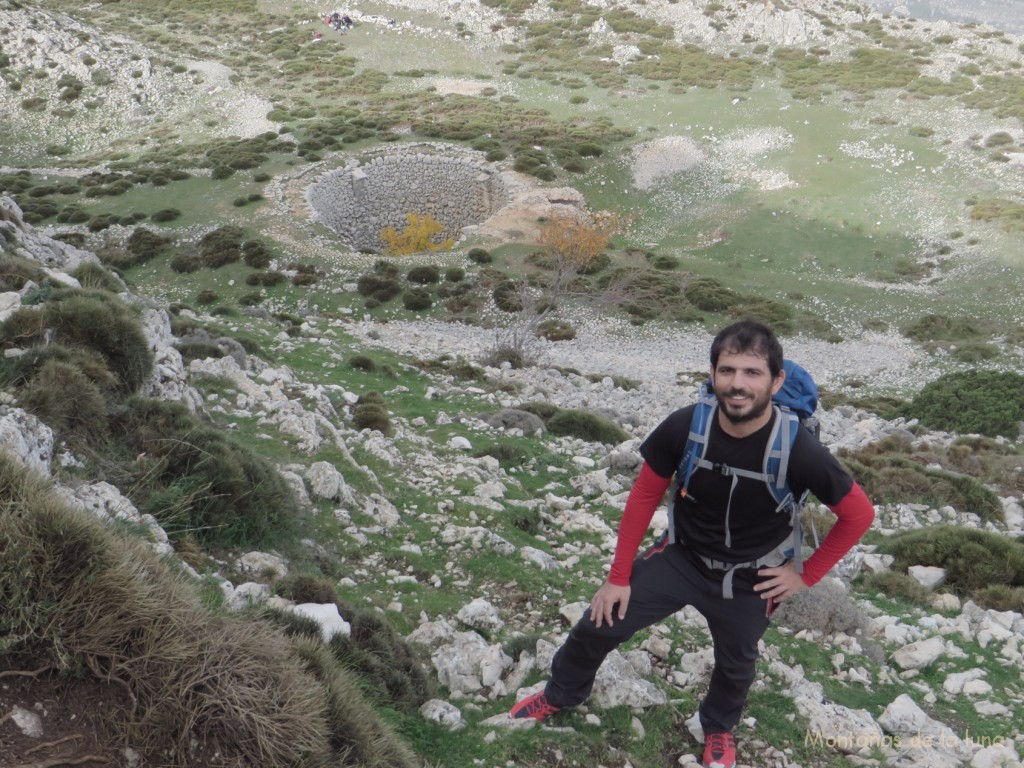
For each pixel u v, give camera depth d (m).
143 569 3.68
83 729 3.09
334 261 47.28
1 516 3.45
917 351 41.81
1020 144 63.72
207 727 3.26
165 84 80.62
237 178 58.78
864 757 4.90
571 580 7.79
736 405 3.25
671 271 50.69
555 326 41.34
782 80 79.38
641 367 33.53
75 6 101.94
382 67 86.19
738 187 62.03
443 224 64.00
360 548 7.88
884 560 9.62
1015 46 85.19
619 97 76.88
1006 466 18.19
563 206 57.62
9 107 75.81
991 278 49.41
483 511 9.50
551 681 4.50
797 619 6.91
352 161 61.88
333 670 4.14
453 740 4.53
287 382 13.00
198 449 7.08
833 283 50.09
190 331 15.45
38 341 7.73
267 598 5.34
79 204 55.00
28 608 3.22
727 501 3.55
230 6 103.31
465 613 6.53
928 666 6.59
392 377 19.06
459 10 98.38
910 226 56.00
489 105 75.25
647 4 96.19
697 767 4.47
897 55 83.81
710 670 5.63
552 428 15.93
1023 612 8.50
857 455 16.92
